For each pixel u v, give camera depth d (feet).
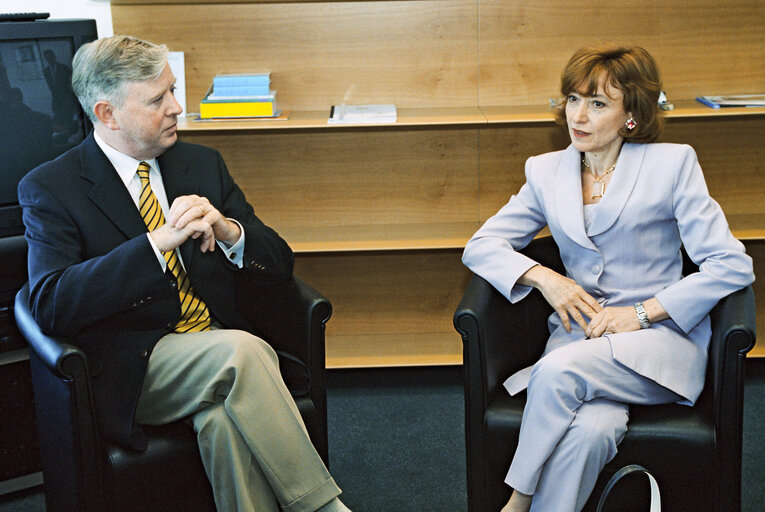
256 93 9.89
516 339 7.31
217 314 7.17
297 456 6.50
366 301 11.19
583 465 6.24
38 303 6.34
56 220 6.66
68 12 10.15
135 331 6.66
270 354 6.81
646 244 7.13
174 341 6.73
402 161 10.63
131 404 6.43
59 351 6.03
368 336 11.25
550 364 6.42
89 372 6.13
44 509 8.05
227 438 6.38
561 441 6.37
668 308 6.75
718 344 6.40
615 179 7.11
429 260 11.02
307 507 6.53
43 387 6.64
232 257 7.08
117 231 6.81
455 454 8.91
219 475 6.43
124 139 6.83
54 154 8.08
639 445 6.39
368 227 10.75
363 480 8.46
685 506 6.46
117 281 6.31
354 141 10.55
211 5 10.17
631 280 7.17
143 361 6.55
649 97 6.90
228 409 6.33
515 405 6.79
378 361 10.49
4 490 8.21
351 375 10.94
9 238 7.98
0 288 7.93
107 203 6.80
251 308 7.45
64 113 8.03
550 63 10.40
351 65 10.41
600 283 7.25
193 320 7.17
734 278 6.63
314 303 7.12
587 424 6.27
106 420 6.43
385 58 10.39
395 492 8.23
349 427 9.53
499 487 6.84
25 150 7.95
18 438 8.20
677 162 7.01
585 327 6.94
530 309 7.47
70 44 7.91
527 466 6.34
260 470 6.52
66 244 6.62
